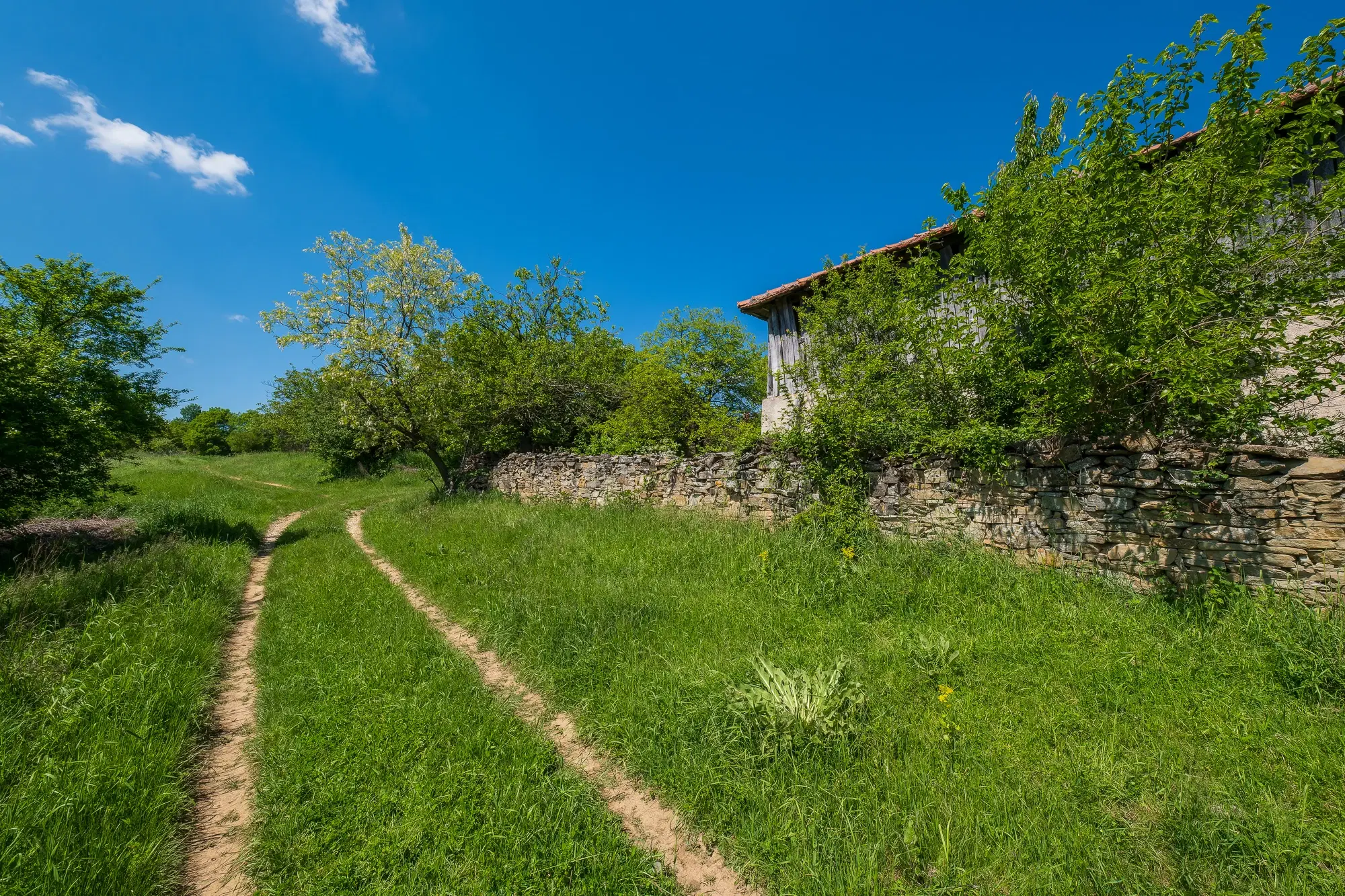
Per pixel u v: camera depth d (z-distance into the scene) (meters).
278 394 35.41
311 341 15.20
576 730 3.67
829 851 2.46
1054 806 2.59
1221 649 3.66
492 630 5.30
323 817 2.80
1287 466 4.00
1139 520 4.72
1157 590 4.51
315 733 3.57
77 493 9.11
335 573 7.90
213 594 6.70
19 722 3.41
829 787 2.82
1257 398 4.03
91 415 8.98
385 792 2.92
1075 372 4.69
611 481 11.52
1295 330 5.66
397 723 3.60
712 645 4.48
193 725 3.84
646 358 20.03
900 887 2.28
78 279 11.09
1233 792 2.61
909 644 4.15
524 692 4.27
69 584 6.11
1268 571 4.04
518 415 17.95
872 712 3.42
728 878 2.49
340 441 25.62
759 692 3.44
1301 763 2.70
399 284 16.58
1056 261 4.71
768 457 8.09
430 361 15.58
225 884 2.50
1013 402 6.21
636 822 2.86
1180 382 3.91
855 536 6.58
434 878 2.39
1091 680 3.57
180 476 22.02
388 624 5.59
